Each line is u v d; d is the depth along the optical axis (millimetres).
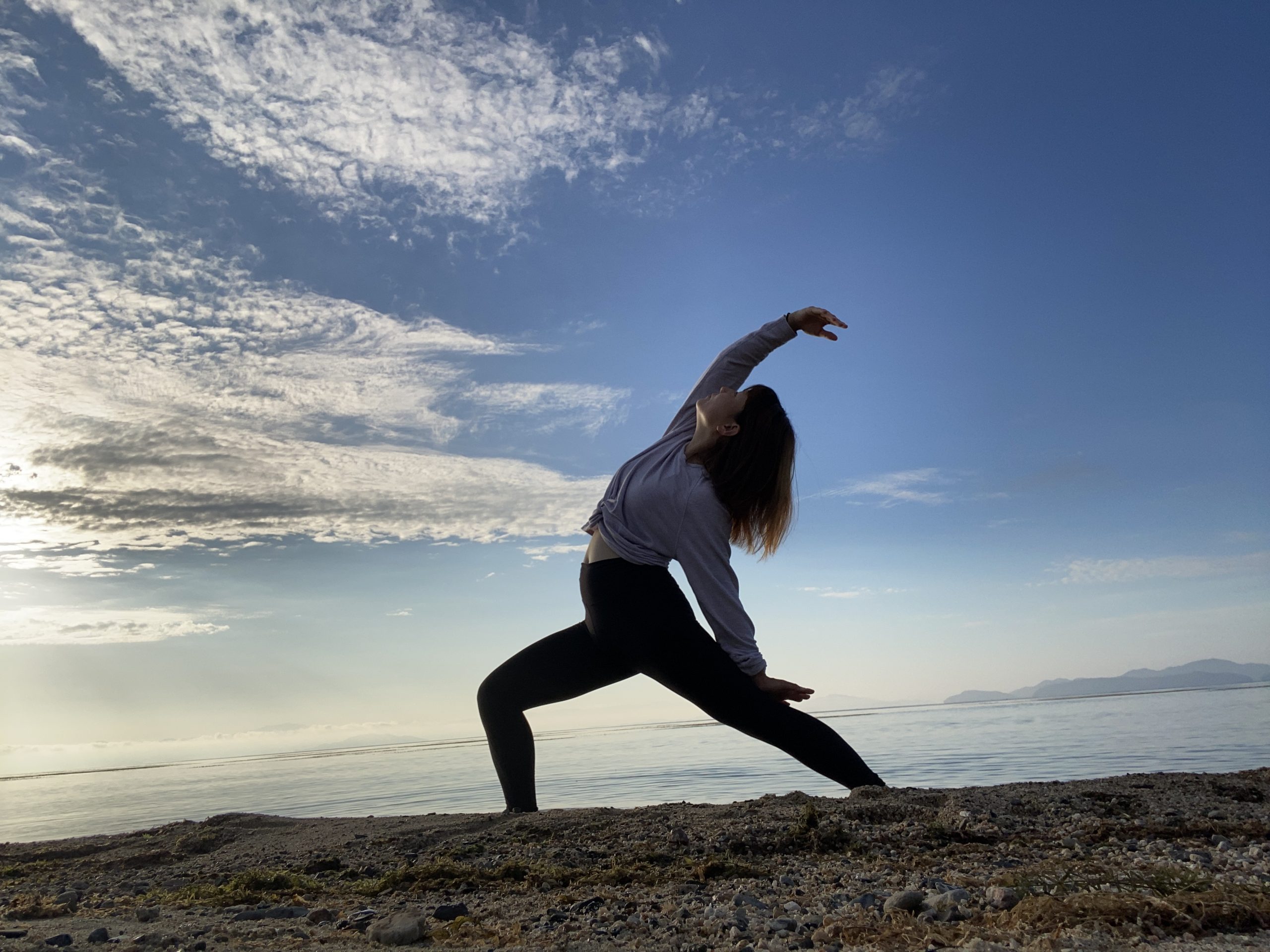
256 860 3172
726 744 17938
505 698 3967
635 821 3377
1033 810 3082
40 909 2195
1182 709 24750
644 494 3350
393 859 2984
